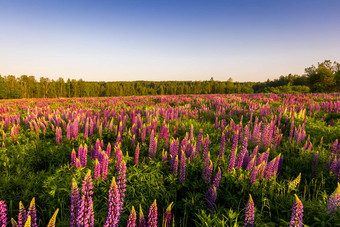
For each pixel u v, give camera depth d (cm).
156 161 571
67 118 1098
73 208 286
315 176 546
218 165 547
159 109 1255
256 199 437
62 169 507
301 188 506
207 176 471
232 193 461
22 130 897
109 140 814
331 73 7062
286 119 1009
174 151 555
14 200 430
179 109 1340
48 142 751
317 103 1493
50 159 637
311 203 391
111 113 1273
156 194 450
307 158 638
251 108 1334
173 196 461
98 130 865
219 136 827
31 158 621
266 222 376
